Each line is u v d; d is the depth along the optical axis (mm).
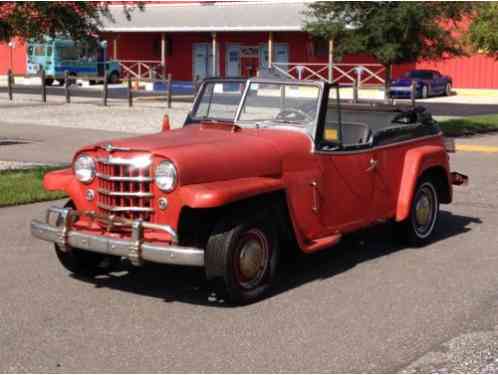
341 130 7391
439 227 9398
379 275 7203
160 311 6113
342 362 5070
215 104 7496
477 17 20484
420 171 8070
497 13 20094
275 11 41875
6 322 5816
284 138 6762
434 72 38312
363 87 31297
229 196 5863
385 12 18906
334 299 6441
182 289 6730
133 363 5039
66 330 5652
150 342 5418
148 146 6176
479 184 12484
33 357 5133
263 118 7219
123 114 25219
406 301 6398
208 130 7070
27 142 17297
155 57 47531
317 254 8031
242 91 7348
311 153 6871
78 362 5051
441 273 7285
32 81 44781
